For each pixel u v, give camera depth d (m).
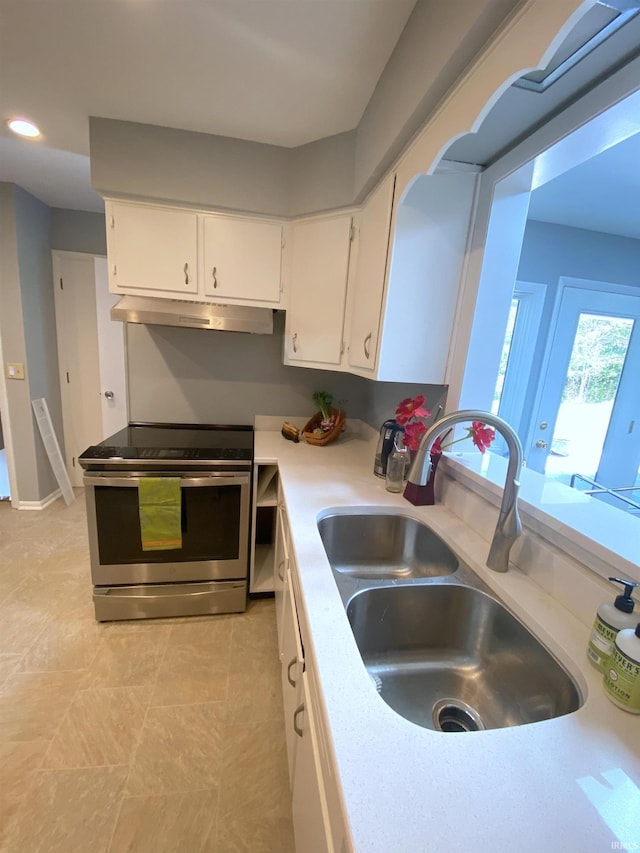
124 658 1.63
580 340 2.40
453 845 0.41
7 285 2.60
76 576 2.17
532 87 0.88
